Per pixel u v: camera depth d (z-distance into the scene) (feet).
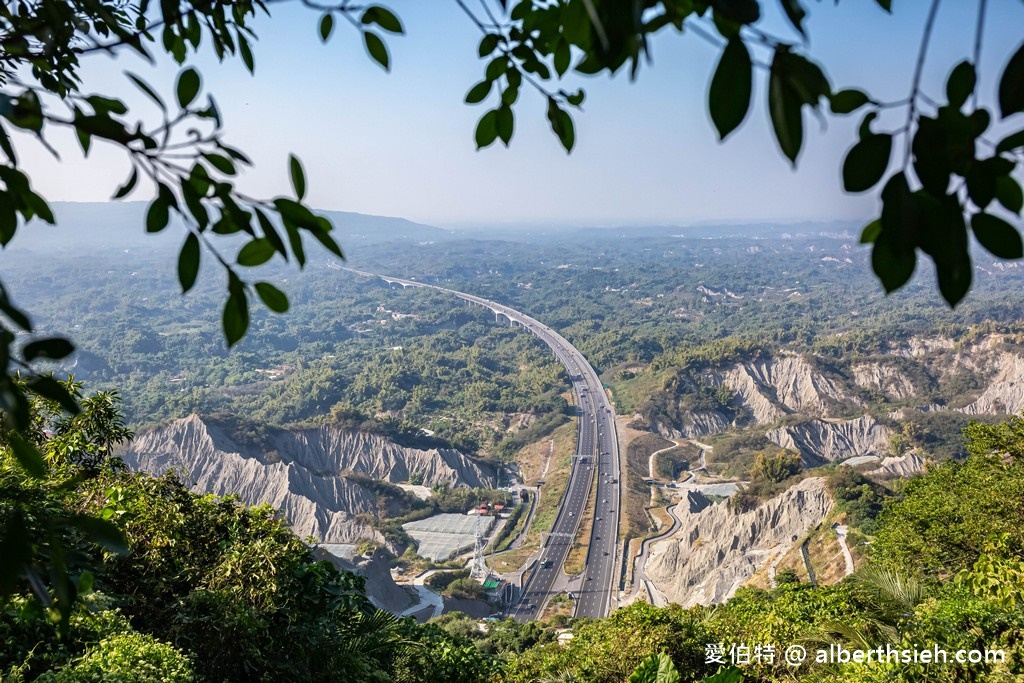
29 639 18.17
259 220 4.31
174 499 30.60
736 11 2.86
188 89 4.25
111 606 22.68
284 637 27.14
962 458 279.49
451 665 37.35
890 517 67.82
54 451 27.35
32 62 7.33
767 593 77.97
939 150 3.24
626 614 47.57
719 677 22.61
